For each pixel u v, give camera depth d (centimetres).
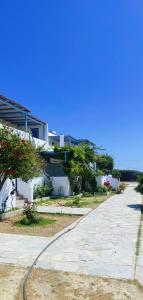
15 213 1432
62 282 608
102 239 963
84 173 2747
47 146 2461
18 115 2283
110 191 3158
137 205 1892
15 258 754
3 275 641
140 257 776
